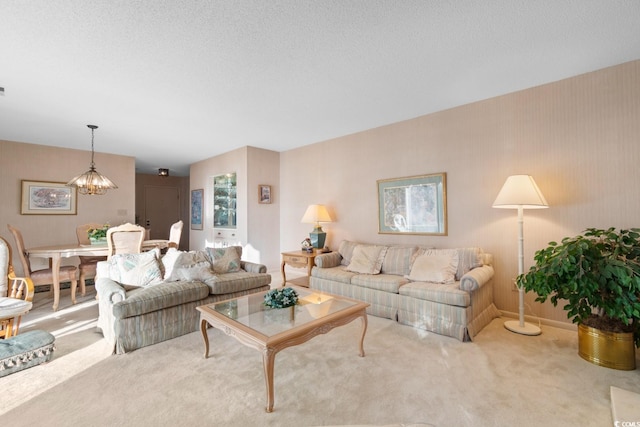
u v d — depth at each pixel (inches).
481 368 81.4
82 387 73.7
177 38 80.3
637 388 71.5
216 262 135.2
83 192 180.4
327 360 86.7
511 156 119.0
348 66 97.0
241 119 147.0
